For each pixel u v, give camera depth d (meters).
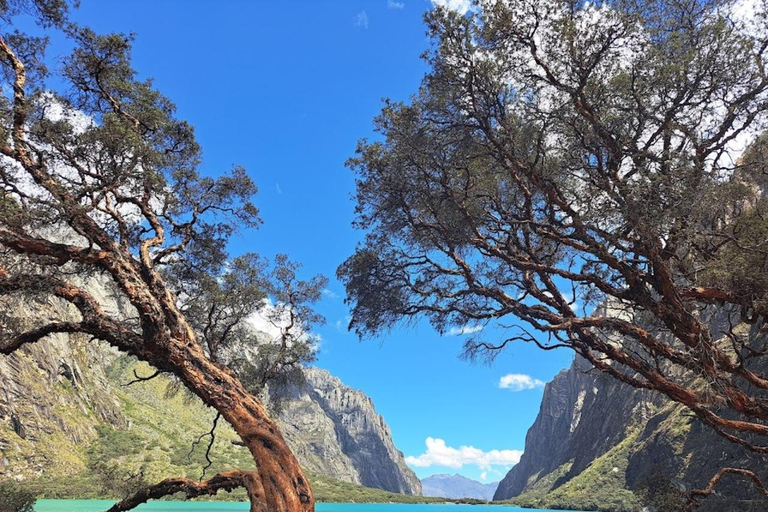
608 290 15.83
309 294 22.28
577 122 15.05
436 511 150.00
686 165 13.67
